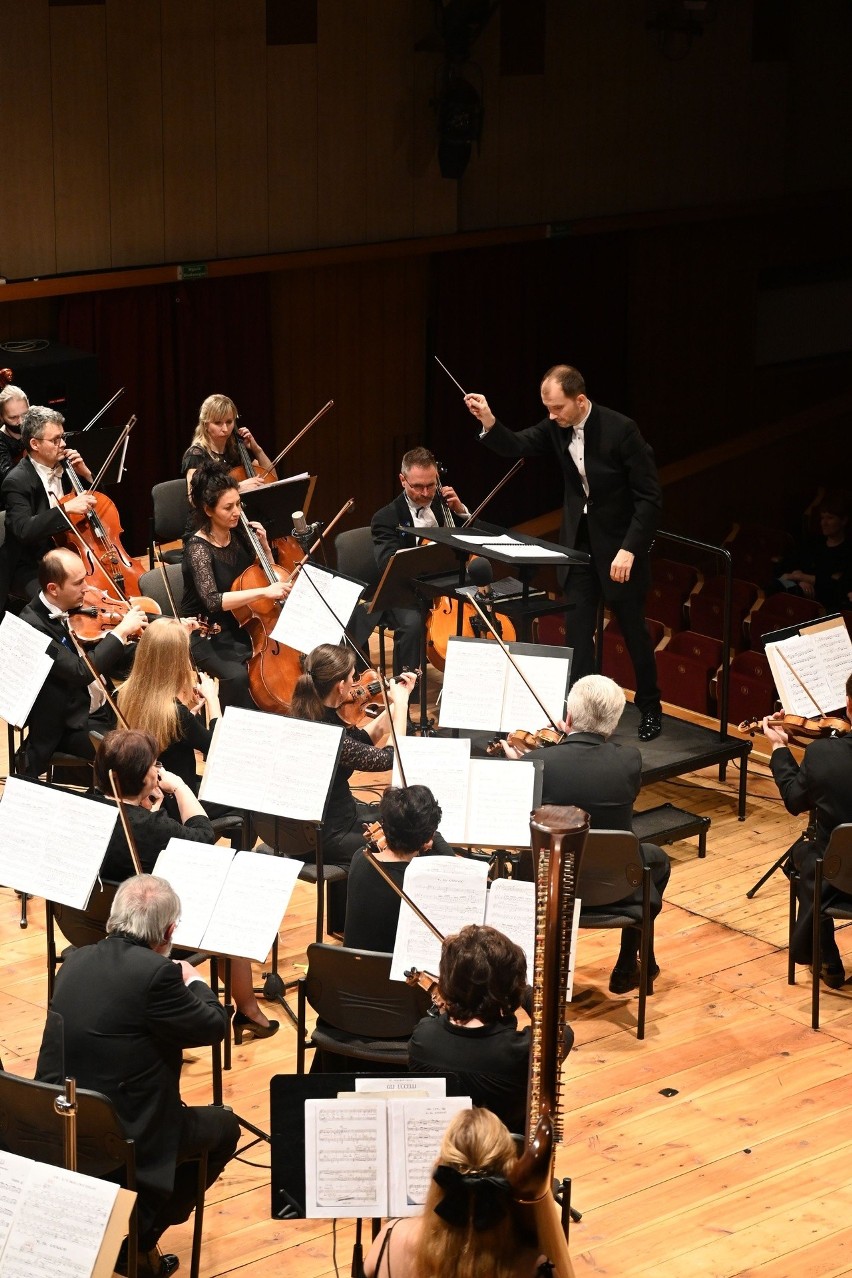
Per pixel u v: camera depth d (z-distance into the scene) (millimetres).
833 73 16734
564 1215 3959
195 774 5992
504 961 3852
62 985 4074
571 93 14938
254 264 13070
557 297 15258
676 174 15883
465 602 7426
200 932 4602
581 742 5668
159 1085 4016
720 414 16953
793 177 16828
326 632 6836
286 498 8094
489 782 5434
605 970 6062
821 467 15883
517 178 14844
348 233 13805
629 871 5406
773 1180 4777
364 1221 4621
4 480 8070
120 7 11953
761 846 7137
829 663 6219
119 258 12477
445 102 13742
